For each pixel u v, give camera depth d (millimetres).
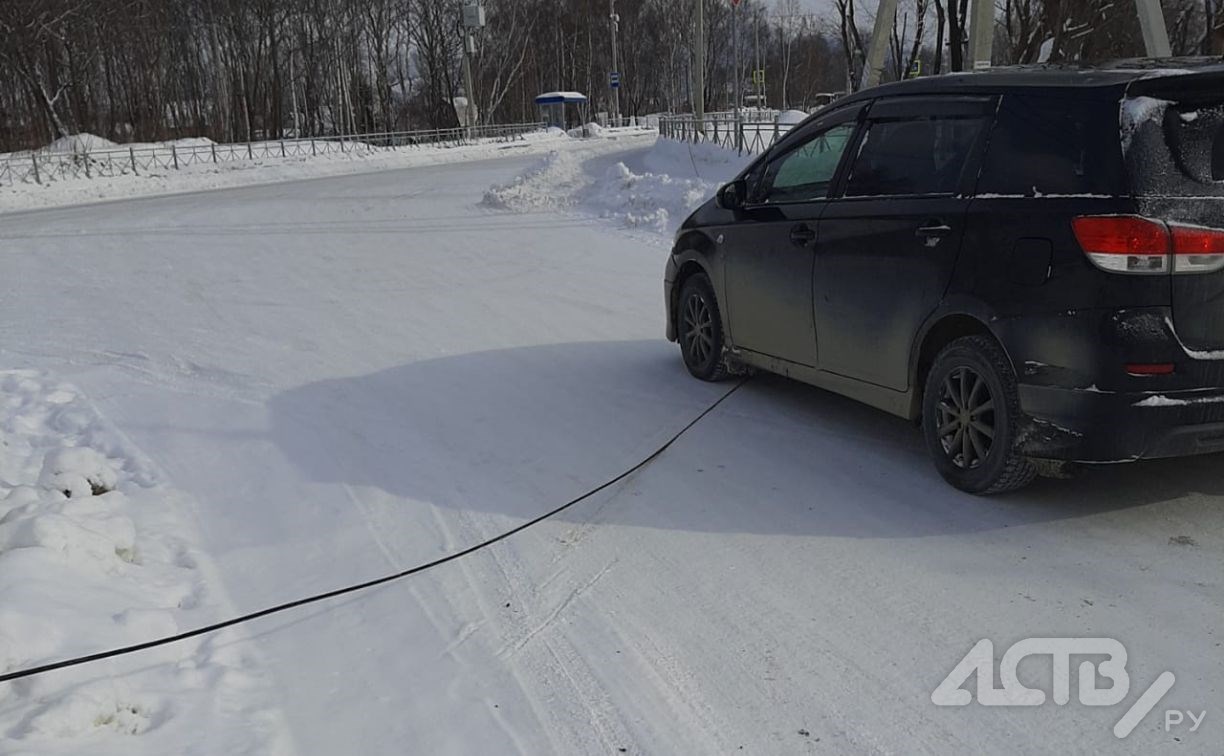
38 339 9094
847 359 5320
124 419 6625
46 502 4641
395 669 3555
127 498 5195
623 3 81875
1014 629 3562
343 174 35844
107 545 4258
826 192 5488
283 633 3844
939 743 2986
